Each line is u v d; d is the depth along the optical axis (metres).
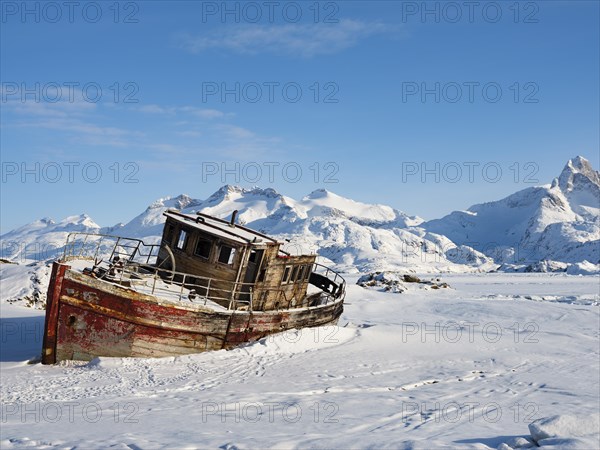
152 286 21.31
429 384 17.92
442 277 129.50
